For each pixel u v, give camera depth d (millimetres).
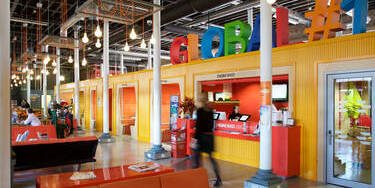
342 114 5195
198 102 5387
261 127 4840
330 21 5492
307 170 5625
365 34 4867
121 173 3736
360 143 4934
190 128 7633
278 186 4695
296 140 5664
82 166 6609
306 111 5707
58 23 13852
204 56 8297
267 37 4832
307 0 9836
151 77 10383
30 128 7094
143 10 6555
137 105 11297
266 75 4816
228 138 7090
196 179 3117
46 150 5176
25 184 5160
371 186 4727
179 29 12570
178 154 7578
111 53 19156
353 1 5414
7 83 1911
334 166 5258
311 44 5660
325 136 5383
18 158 4973
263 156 4785
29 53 12570
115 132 12992
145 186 2764
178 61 9445
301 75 5812
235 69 7238
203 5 8133
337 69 5250
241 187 4941
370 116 4797
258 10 11430
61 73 28859
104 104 10578
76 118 14422
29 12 12477
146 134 10656
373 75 4750
